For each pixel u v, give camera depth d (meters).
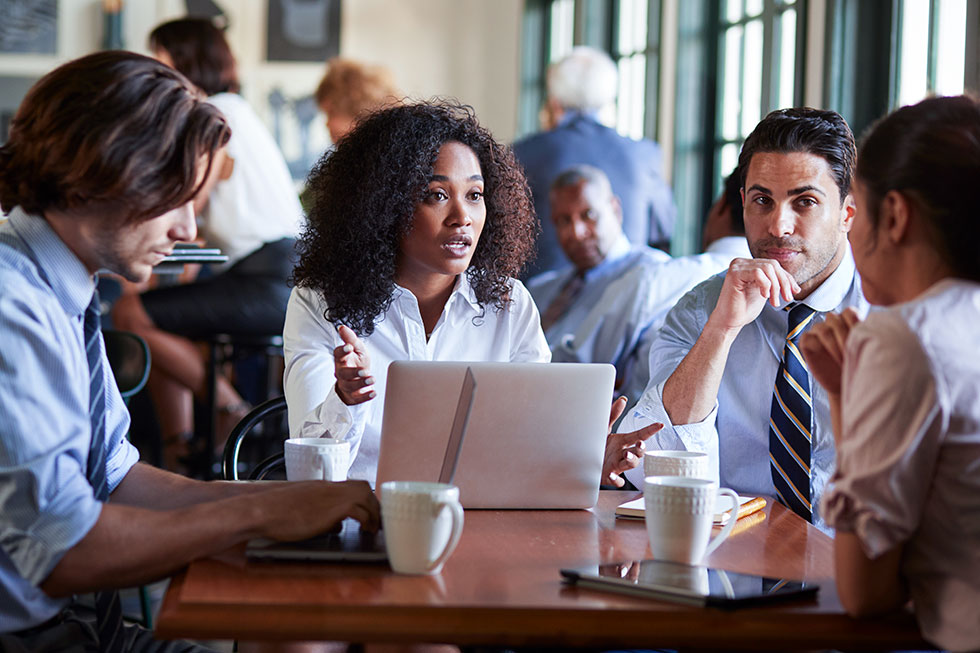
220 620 1.09
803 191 1.96
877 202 1.22
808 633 1.12
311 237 2.11
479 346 2.12
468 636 1.10
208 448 4.05
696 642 1.11
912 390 1.12
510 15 8.91
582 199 3.83
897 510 1.12
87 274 1.42
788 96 4.50
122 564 1.27
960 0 3.21
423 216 2.00
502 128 8.97
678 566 1.30
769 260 1.92
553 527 1.57
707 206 5.56
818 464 1.97
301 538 1.34
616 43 6.92
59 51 8.41
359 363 1.70
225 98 4.29
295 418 1.96
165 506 1.60
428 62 8.92
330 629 1.09
